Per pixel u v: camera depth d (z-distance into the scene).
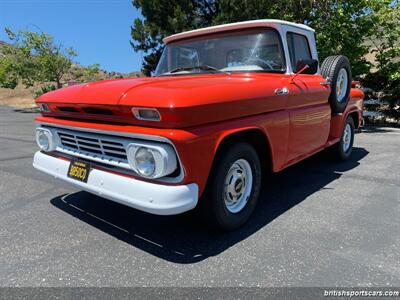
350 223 3.39
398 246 2.93
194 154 2.58
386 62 10.59
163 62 4.55
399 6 10.12
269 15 11.28
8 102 25.97
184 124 2.52
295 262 2.70
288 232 3.21
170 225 3.40
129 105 2.59
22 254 2.85
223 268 2.63
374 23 10.36
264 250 2.89
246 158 3.23
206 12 12.74
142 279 2.50
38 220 3.52
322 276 2.51
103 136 2.89
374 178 4.89
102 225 3.41
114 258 2.79
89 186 2.93
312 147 4.36
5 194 4.31
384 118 11.11
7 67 22.19
